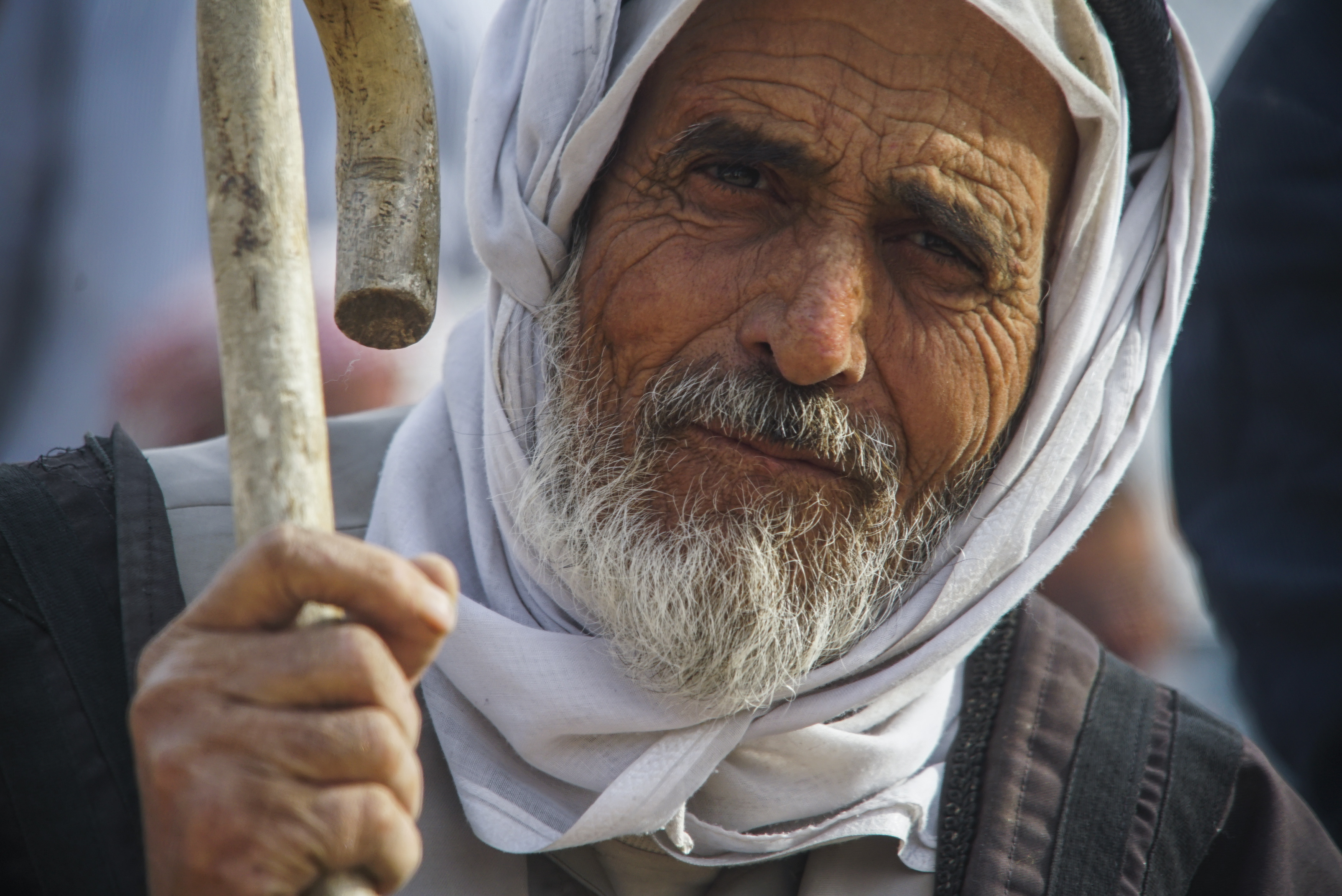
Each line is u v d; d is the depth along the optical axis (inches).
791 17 121.8
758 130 121.3
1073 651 151.7
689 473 123.4
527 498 129.0
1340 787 173.6
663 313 125.0
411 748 78.2
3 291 205.3
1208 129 141.2
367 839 75.8
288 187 79.0
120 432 137.4
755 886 133.3
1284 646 176.2
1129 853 135.6
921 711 138.9
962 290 126.6
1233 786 144.3
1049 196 130.8
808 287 119.6
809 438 120.2
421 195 94.7
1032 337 132.3
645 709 123.3
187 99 216.7
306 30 216.7
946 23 120.6
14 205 209.6
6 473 128.9
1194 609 281.7
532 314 132.9
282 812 74.9
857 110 120.3
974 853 132.1
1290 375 178.9
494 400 133.3
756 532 121.5
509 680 124.6
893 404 126.0
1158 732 145.4
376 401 216.4
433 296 94.0
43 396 206.4
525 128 131.6
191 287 212.5
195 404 209.0
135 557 125.2
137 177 212.7
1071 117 129.4
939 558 133.7
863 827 129.6
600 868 130.3
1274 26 192.5
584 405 130.0
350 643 75.0
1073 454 134.8
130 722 79.0
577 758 126.0
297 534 74.7
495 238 131.4
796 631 123.5
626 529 124.0
